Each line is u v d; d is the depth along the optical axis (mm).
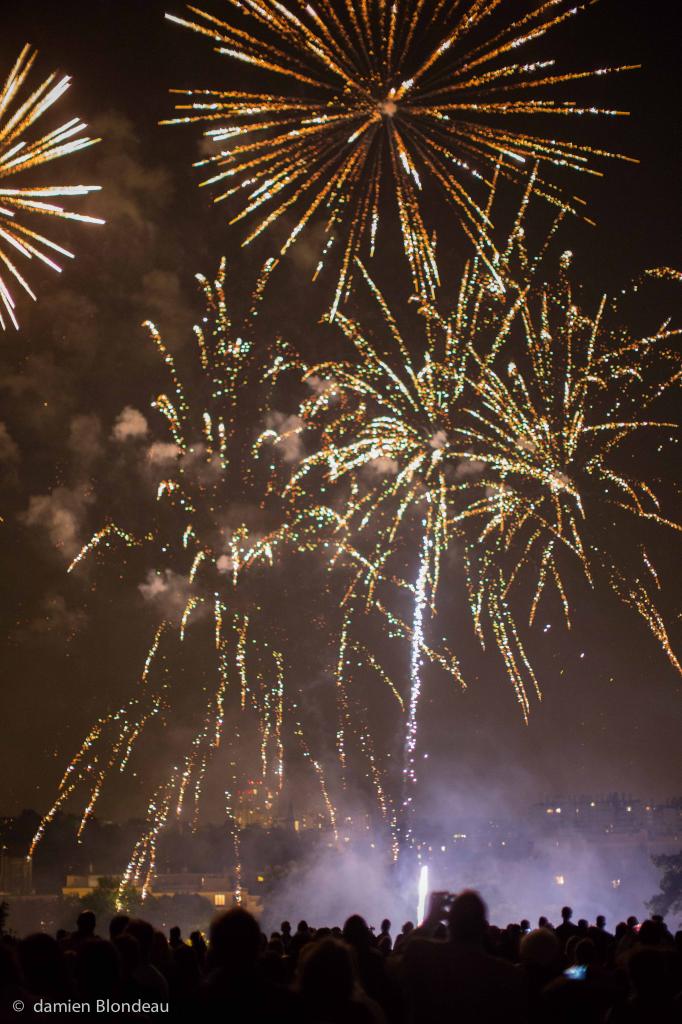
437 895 12977
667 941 20250
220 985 8594
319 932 20312
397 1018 13508
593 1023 10656
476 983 9844
